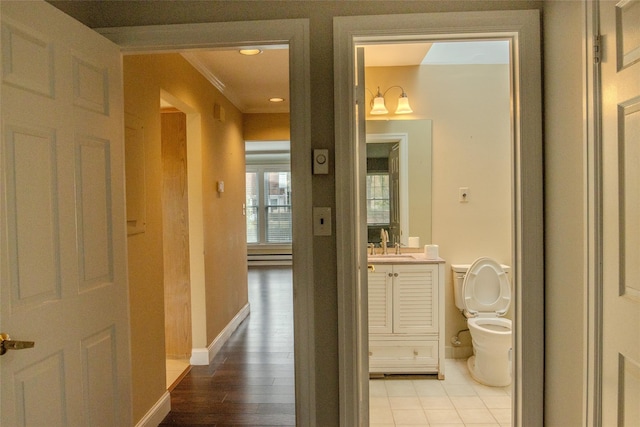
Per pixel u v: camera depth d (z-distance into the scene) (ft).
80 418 4.98
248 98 14.69
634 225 3.95
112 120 5.71
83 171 5.09
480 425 7.89
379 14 5.85
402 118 10.80
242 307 15.51
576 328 4.97
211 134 12.12
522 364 5.85
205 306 11.21
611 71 4.27
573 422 5.07
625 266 4.10
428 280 9.82
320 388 5.99
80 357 4.99
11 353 4.00
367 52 9.82
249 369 10.68
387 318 9.87
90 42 5.25
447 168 10.83
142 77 7.73
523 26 5.72
